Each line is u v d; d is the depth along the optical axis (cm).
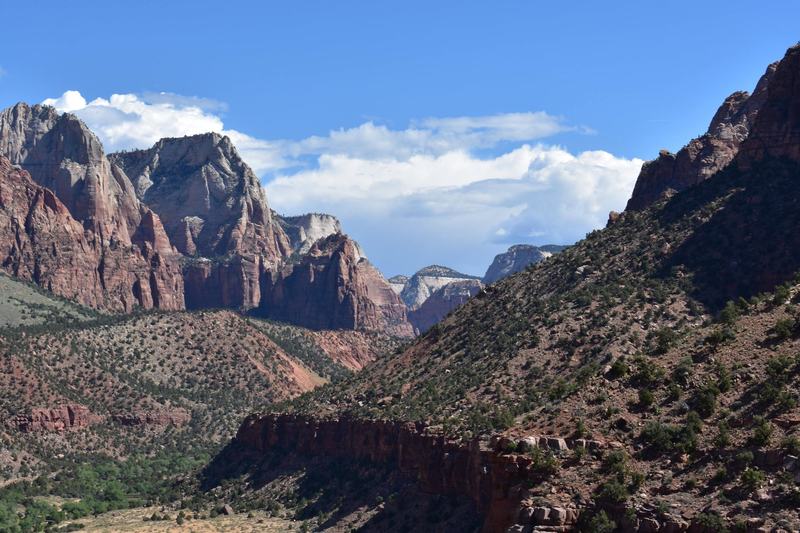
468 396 16275
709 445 10362
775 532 9012
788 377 10844
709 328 12950
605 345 15550
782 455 9831
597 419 11344
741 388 11056
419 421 16500
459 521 13338
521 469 10825
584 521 10006
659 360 12225
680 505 9781
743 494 9625
